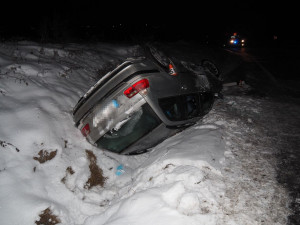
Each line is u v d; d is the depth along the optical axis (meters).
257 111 6.25
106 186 4.38
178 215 2.94
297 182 3.61
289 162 4.08
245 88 8.58
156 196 3.23
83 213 3.75
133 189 3.81
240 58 16.27
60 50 9.02
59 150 4.30
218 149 4.27
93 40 14.59
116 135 4.34
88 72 8.19
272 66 12.62
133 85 4.10
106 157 4.82
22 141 4.10
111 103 4.16
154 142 4.77
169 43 19.36
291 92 7.84
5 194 3.40
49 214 3.46
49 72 6.57
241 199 3.28
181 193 3.20
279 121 5.60
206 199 3.20
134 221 2.96
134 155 5.03
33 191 3.61
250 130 5.17
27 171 3.79
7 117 4.38
